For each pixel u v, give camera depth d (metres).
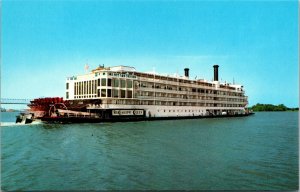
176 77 130.00
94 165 36.06
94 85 104.75
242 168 34.94
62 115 97.44
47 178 31.16
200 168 34.88
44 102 101.00
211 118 144.75
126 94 107.50
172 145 50.03
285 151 45.22
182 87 133.88
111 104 102.94
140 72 114.38
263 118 154.50
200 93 144.50
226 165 36.28
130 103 110.00
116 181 30.20
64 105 98.62
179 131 72.94
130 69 113.62
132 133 66.88
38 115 98.75
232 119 140.00
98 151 44.47
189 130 76.25
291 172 33.44
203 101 146.75
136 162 37.41
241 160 38.88
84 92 108.94
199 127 86.50
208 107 150.62
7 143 51.91
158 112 121.81
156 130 74.19
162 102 123.88
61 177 31.42
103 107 100.94
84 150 45.28
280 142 54.81
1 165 36.06
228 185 29.38
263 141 56.12
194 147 48.22
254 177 31.59
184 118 132.25
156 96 120.50
